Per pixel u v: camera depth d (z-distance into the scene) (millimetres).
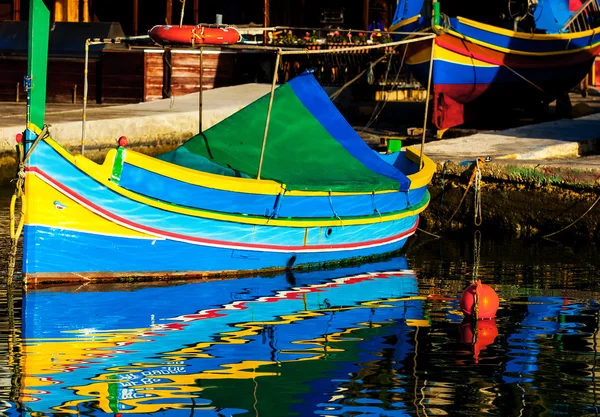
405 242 25172
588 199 25594
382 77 46375
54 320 17359
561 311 18594
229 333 16859
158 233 20000
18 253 22203
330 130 23906
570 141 31031
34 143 18859
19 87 44844
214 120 38688
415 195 24359
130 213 19656
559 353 15961
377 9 53594
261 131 23078
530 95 39750
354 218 22406
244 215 20719
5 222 25578
